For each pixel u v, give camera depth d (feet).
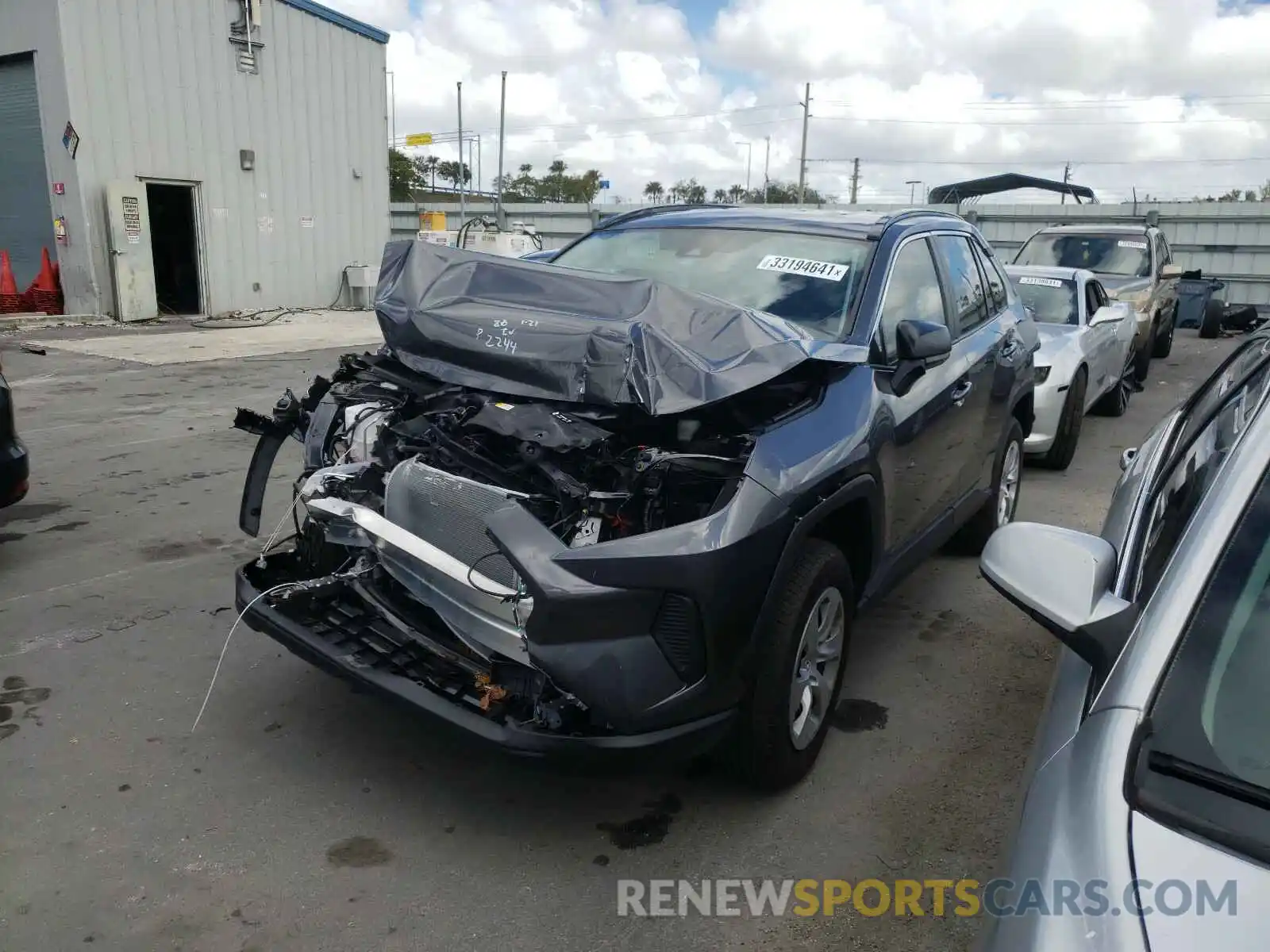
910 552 14.10
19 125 54.24
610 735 9.17
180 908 9.21
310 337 51.83
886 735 12.76
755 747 10.55
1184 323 69.72
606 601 8.93
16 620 15.12
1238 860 4.85
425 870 9.86
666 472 9.93
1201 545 6.36
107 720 12.37
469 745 9.41
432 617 10.96
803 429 10.82
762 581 9.87
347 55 66.49
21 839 10.09
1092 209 81.71
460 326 11.56
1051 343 26.11
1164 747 5.47
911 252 14.78
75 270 53.88
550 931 9.11
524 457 10.16
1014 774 11.94
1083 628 6.34
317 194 65.98
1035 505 23.35
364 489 11.34
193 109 57.26
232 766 11.50
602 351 10.44
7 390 16.93
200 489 22.27
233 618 15.38
